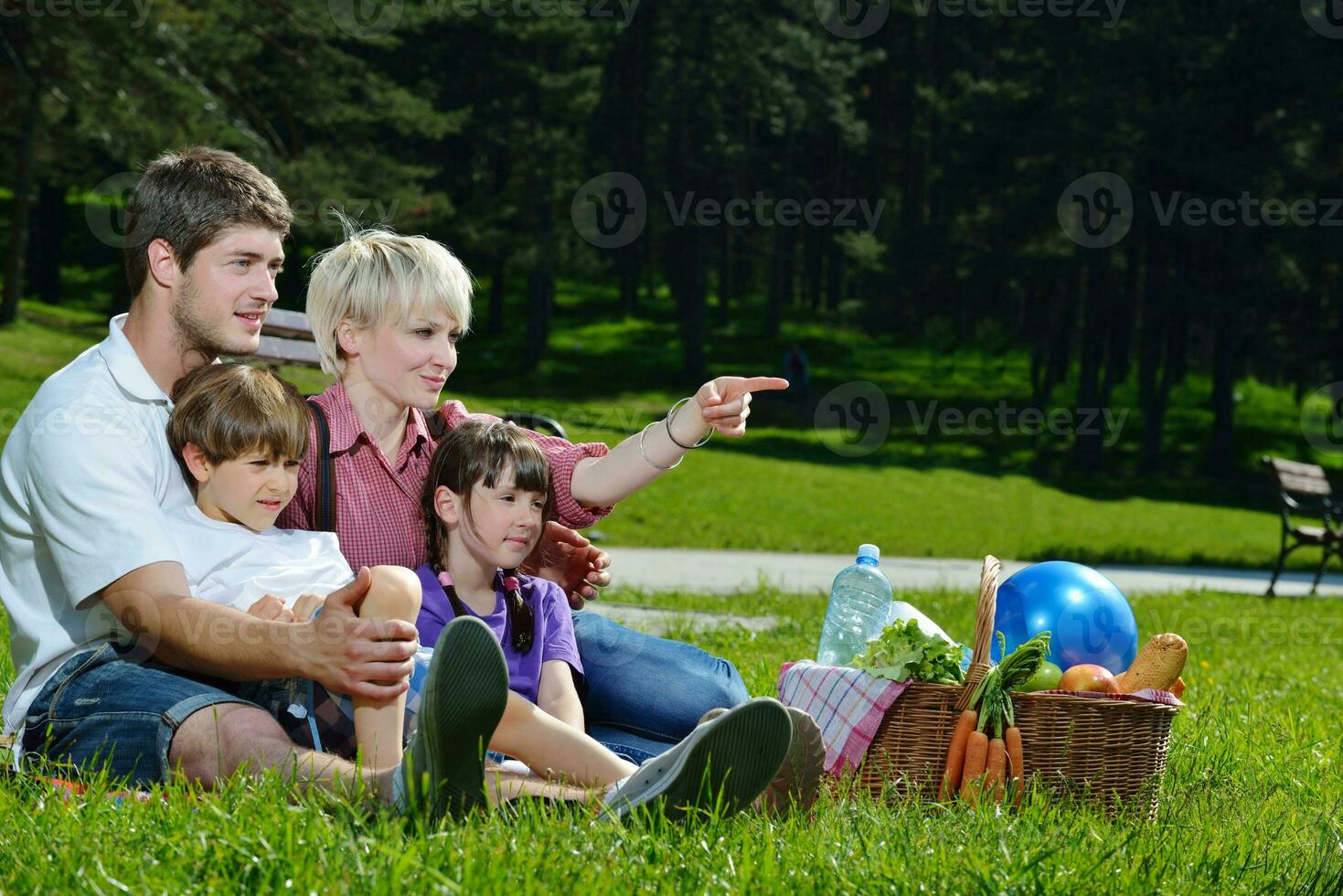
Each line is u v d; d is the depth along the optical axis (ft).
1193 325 501.15
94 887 20.12
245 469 27.99
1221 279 328.90
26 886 20.67
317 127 260.42
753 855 23.21
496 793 25.16
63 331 315.58
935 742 32.42
